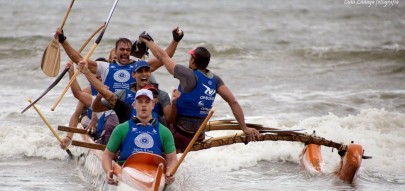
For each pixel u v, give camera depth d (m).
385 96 51.66
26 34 79.62
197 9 117.50
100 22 92.75
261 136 29.55
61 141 33.16
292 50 72.88
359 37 90.06
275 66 66.50
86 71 26.11
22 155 35.84
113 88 30.33
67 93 51.91
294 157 35.12
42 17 98.69
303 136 30.61
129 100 26.22
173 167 23.50
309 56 71.56
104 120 29.72
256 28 94.94
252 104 48.41
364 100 50.31
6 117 42.84
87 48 72.19
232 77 60.81
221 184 29.91
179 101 27.36
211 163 33.75
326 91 54.25
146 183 22.75
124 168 23.72
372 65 67.88
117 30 85.56
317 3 139.12
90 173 29.56
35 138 37.84
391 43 84.38
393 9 122.56
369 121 40.91
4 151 36.09
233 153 35.25
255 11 118.75
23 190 28.36
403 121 40.78
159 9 114.31
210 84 27.28
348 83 58.34
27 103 47.44
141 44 30.12
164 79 57.06
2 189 28.44
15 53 68.38
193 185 29.28
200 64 27.20
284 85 57.09
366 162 34.06
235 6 126.69
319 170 32.09
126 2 124.94
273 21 105.06
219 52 71.75
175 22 97.44
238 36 85.44
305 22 104.94
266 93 52.69
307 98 50.84
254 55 71.56
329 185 30.09
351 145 30.61
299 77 61.38
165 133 24.42
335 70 65.31
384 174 32.38
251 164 34.12
